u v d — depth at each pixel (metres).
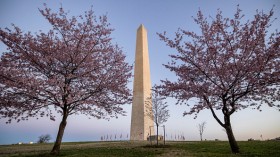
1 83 14.09
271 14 13.81
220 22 14.94
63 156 14.23
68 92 14.73
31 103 15.12
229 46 14.78
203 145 20.92
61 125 15.70
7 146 27.55
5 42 15.09
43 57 15.30
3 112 15.02
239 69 13.75
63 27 16.55
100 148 19.83
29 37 15.84
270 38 13.57
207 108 15.16
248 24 14.31
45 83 13.66
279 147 16.16
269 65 13.68
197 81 15.69
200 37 15.65
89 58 16.28
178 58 15.87
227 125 14.73
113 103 17.50
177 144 23.23
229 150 15.96
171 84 15.51
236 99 14.56
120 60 17.91
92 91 16.56
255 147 17.02
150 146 21.02
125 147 20.67
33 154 15.95
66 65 15.92
